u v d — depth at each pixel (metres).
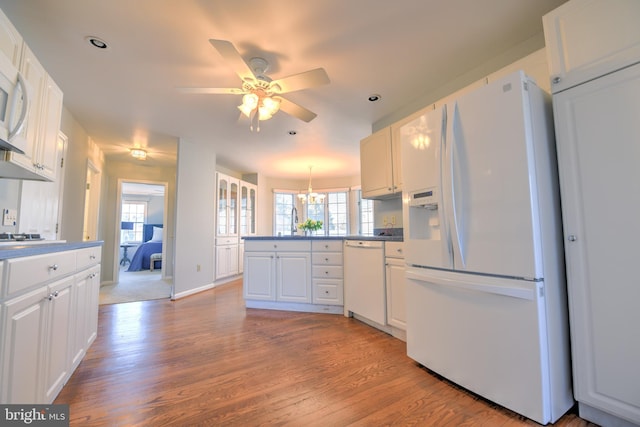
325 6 1.80
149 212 9.51
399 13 1.87
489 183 1.52
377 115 3.47
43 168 1.84
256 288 3.51
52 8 1.79
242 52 2.23
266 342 2.41
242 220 6.13
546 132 1.49
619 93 1.27
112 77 2.60
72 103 3.12
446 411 1.46
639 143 1.21
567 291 1.45
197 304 3.76
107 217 5.34
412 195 1.98
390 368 1.93
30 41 2.10
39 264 1.26
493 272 1.50
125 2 1.75
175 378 1.80
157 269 7.33
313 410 1.47
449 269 1.71
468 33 2.08
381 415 1.43
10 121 1.37
